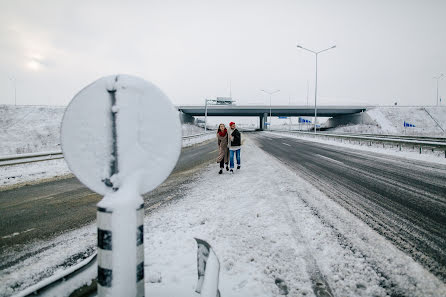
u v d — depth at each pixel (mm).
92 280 1895
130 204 1233
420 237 3377
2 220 4289
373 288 2301
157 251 3045
